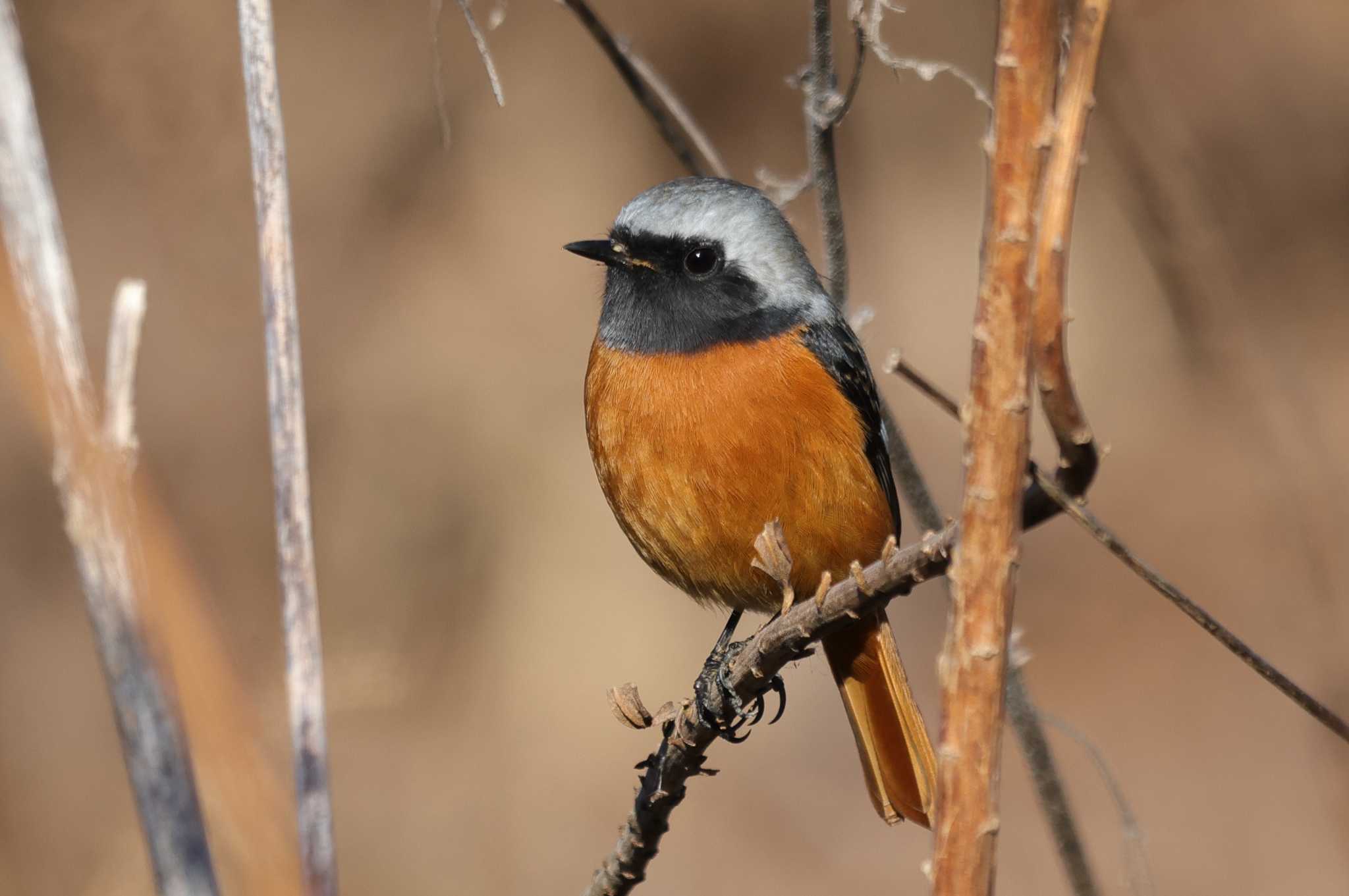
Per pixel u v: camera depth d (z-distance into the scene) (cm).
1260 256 1550
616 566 1470
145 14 1370
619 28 1612
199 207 1430
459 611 1457
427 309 1565
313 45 1588
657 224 716
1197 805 1341
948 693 324
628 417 704
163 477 1388
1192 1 1630
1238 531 1534
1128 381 1656
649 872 1336
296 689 388
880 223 1589
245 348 1479
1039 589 1616
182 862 353
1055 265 354
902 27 1572
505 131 1608
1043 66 308
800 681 1464
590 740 1382
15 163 371
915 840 1359
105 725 1326
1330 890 1216
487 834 1303
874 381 719
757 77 1617
